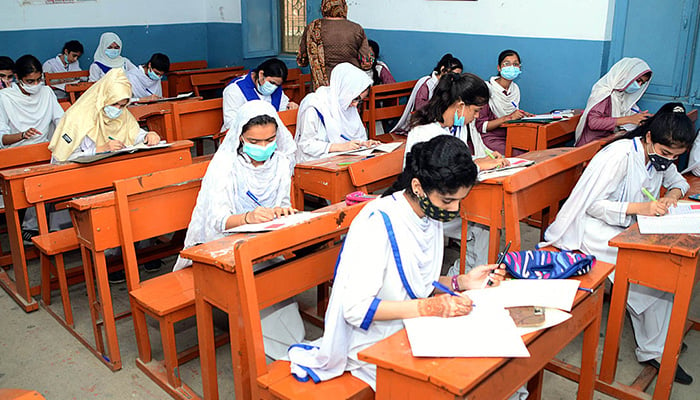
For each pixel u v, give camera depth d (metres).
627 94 4.28
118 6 7.61
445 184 1.52
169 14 8.05
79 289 3.44
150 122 4.77
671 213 2.47
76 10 7.27
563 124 4.22
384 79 5.94
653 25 4.47
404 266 1.67
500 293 1.72
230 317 1.91
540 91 5.09
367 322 1.59
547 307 1.66
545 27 4.91
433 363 1.39
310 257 2.05
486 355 1.41
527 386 2.18
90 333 2.95
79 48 7.01
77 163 3.04
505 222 2.48
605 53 4.68
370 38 6.29
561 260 1.86
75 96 6.23
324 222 1.96
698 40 4.31
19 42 6.94
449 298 1.60
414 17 5.83
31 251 3.72
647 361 2.56
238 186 2.46
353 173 3.00
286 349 2.38
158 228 2.58
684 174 3.67
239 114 2.40
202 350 2.14
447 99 2.75
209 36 8.38
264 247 1.77
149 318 3.12
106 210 2.42
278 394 1.67
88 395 2.45
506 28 5.16
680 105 3.80
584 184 2.62
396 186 1.75
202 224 2.46
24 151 3.45
